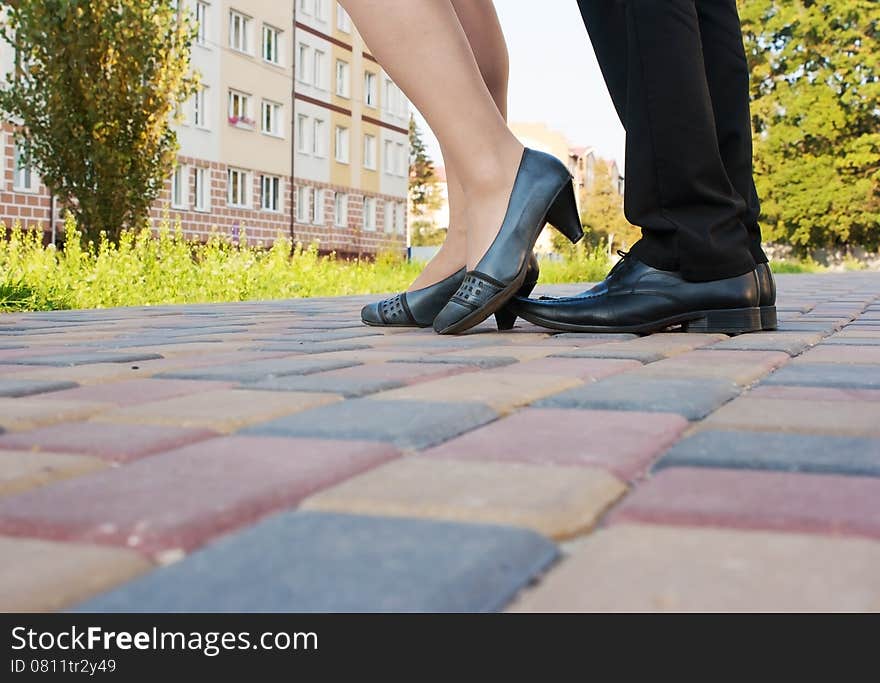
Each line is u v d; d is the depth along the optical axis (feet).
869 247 121.19
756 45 117.08
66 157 33.76
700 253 8.66
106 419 4.26
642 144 8.54
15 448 3.58
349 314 14.61
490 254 8.75
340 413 4.25
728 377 5.64
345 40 105.19
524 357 7.09
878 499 2.69
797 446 3.53
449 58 8.27
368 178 111.45
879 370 6.17
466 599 1.87
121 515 2.54
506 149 8.73
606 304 8.99
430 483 2.90
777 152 116.57
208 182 82.07
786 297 18.56
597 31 9.08
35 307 19.19
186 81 35.37
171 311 16.03
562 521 2.43
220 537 2.40
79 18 32.60
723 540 2.28
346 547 2.21
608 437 3.71
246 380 5.72
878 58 110.42
